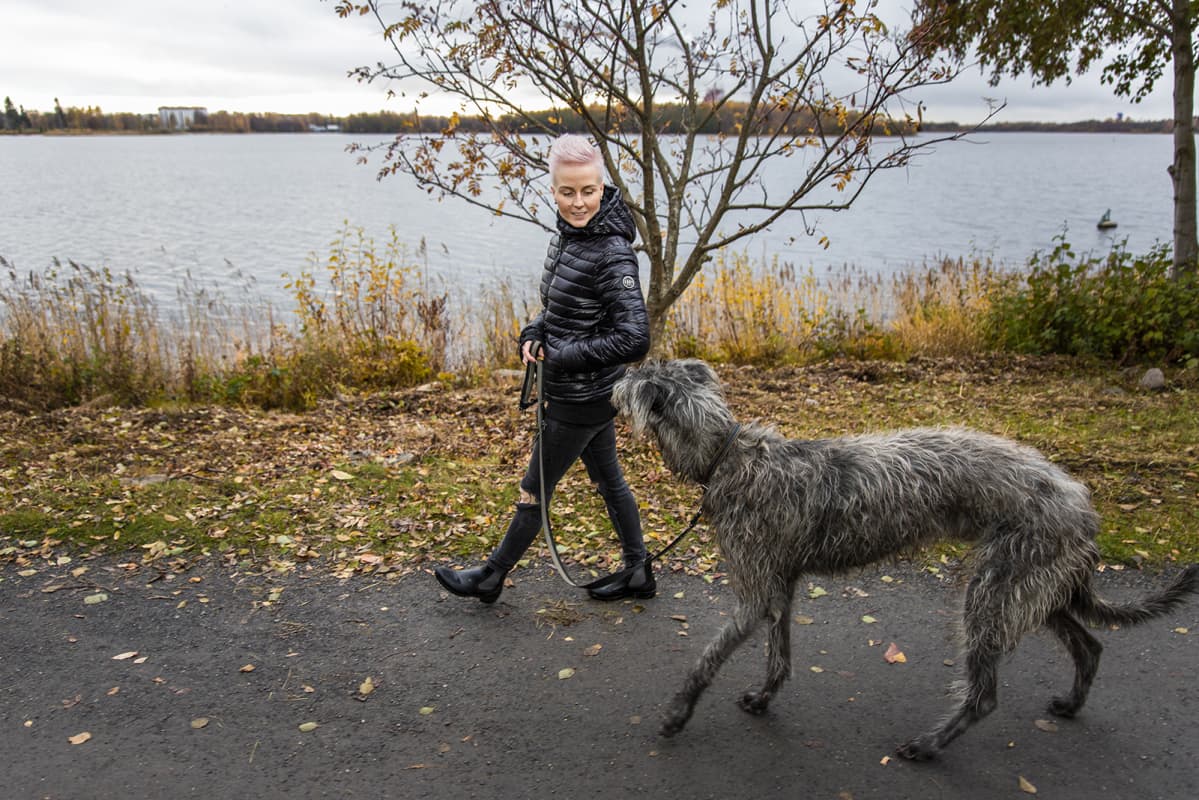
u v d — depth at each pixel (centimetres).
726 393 835
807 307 1142
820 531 320
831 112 585
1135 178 7256
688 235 2003
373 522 534
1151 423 690
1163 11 902
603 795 298
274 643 402
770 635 340
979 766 311
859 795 297
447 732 335
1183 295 855
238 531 519
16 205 4291
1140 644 388
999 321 1012
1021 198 4897
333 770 312
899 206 4350
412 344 938
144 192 5422
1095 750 318
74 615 425
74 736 330
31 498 561
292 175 7756
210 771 311
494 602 438
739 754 321
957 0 816
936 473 315
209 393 920
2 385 862
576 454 392
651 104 624
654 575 468
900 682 367
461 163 623
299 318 1216
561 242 362
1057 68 929
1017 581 300
